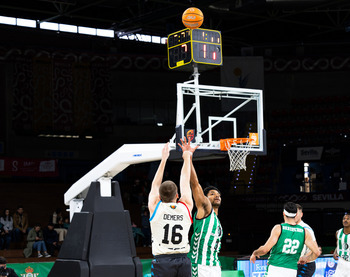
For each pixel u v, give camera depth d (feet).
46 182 88.38
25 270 39.45
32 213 77.51
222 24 91.35
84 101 89.86
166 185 16.15
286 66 100.32
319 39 101.86
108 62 92.73
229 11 75.36
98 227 19.22
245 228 79.10
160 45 92.58
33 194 79.97
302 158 90.53
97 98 90.89
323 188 88.89
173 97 100.17
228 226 79.05
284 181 91.81
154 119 98.84
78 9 76.74
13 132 87.10
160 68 97.30
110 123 91.45
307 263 28.96
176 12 75.15
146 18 79.25
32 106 85.46
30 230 57.98
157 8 79.56
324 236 75.20
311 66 100.37
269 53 101.19
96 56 91.71
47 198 80.43
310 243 23.27
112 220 19.51
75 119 88.74
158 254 16.21
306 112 98.02
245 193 89.10
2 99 86.84
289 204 23.31
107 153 95.30
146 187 80.53
